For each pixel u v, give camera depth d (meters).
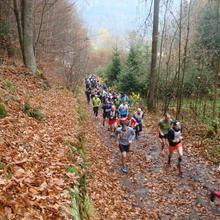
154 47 23.02
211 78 24.64
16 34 23.62
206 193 9.70
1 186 4.66
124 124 11.55
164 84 26.70
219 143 14.12
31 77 17.28
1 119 8.18
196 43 25.55
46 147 7.73
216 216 8.38
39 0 26.14
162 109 23.80
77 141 10.12
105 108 20.12
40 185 5.30
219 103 21.78
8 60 18.30
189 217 8.30
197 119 19.67
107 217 7.66
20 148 6.71
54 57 33.41
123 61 40.00
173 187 10.10
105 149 14.41
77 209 5.45
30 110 10.41
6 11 21.36
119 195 9.32
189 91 25.97
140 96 31.56
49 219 4.47
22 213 4.26
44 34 27.12
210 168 11.75
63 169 6.68
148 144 15.34
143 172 11.46
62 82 28.72
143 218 8.15
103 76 51.06
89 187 8.60
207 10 26.11
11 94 11.25
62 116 12.54
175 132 11.34
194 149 13.97
